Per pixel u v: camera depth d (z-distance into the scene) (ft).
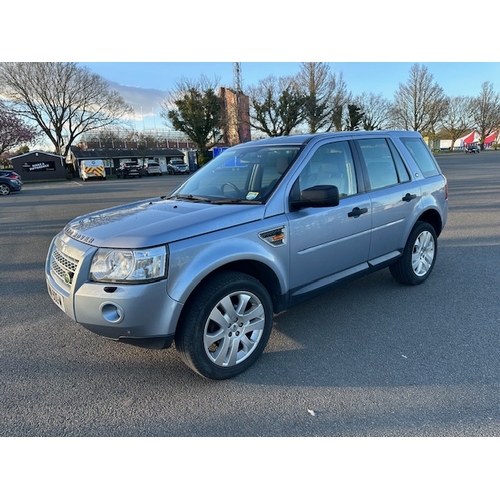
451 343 10.68
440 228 15.94
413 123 205.77
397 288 14.87
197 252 8.39
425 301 13.56
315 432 7.60
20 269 19.51
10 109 163.94
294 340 11.16
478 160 121.70
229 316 9.09
